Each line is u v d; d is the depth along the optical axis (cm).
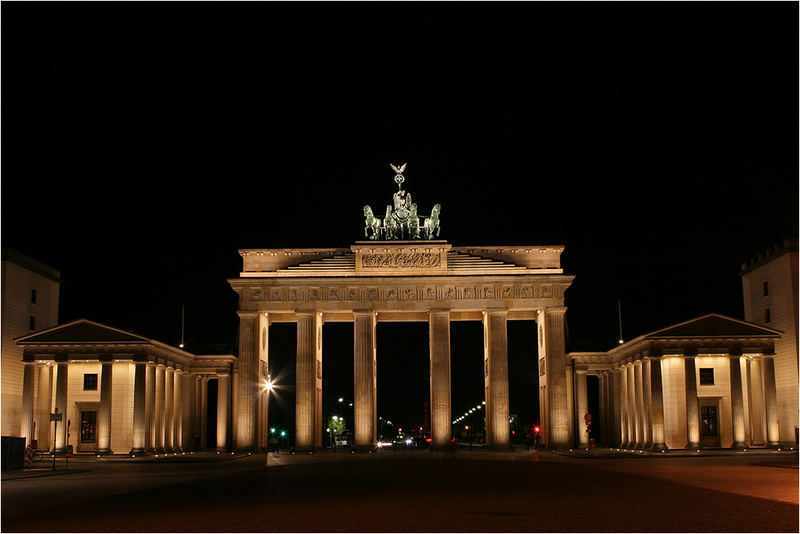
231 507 4116
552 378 12431
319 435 13100
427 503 4206
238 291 12731
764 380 11100
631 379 12400
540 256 12875
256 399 12500
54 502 4528
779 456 9581
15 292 11700
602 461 8938
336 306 12650
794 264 11950
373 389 12544
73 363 11312
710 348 11131
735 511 3803
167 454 11806
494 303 12612
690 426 10975
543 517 3600
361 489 5100
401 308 12625
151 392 11388
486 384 13088
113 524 3512
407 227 13362
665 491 4859
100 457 10444
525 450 13338
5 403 11300
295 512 3856
